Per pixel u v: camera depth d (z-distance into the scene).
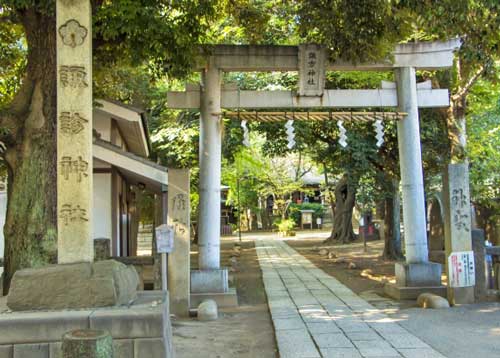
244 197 38.34
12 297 4.59
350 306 9.59
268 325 8.24
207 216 10.50
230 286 11.62
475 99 15.75
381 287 12.02
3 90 11.60
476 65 9.66
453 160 13.95
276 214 43.41
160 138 19.03
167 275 9.05
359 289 11.89
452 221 9.43
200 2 8.77
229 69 10.79
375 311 9.03
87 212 5.05
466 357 6.02
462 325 7.73
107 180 12.42
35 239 7.49
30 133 7.73
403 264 10.52
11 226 7.64
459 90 13.62
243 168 33.56
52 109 7.77
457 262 9.40
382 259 18.30
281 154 19.66
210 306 8.82
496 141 15.56
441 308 9.03
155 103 20.05
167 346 4.50
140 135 15.00
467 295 9.41
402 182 10.91
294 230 40.53
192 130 18.84
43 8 7.43
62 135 5.09
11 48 11.17
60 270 4.69
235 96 10.84
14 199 7.68
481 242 9.62
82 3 5.20
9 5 7.70
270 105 10.87
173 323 8.38
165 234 8.08
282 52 10.75
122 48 9.05
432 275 10.34
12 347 4.27
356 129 15.99
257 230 43.44
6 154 7.91
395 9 8.83
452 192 9.46
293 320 8.28
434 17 8.13
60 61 5.15
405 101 10.84
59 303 4.61
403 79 10.89
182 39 8.38
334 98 10.92
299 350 6.38
